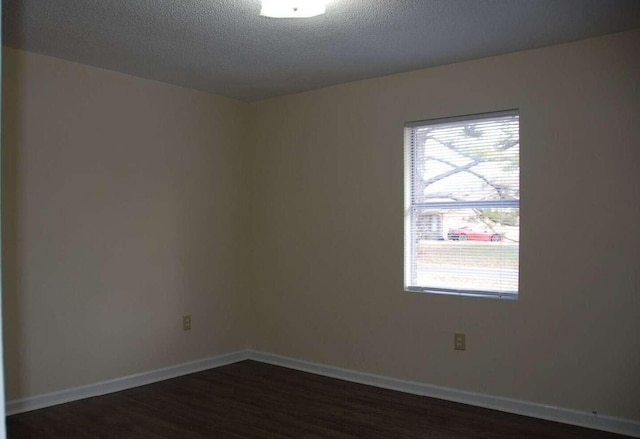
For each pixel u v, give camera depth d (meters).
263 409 3.49
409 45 3.25
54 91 3.52
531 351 3.36
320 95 4.32
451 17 2.80
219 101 4.59
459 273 3.69
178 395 3.77
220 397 3.73
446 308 3.69
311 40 3.15
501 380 3.47
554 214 3.27
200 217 4.44
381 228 3.98
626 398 3.06
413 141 3.88
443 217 3.75
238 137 4.77
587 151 3.16
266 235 4.70
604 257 3.12
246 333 4.79
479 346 3.55
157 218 4.12
